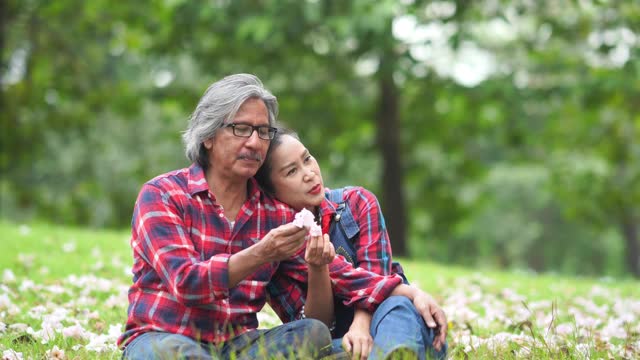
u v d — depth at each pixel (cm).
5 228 1175
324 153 1898
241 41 1548
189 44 1748
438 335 390
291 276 416
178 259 371
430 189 2217
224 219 392
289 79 1772
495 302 732
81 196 2509
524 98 1622
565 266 4966
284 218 407
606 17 1712
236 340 391
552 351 455
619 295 873
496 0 1688
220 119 385
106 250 1013
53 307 611
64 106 2202
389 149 1842
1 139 2152
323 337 380
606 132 2175
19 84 2119
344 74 1762
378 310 391
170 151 2642
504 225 4572
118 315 593
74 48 2083
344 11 1408
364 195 432
